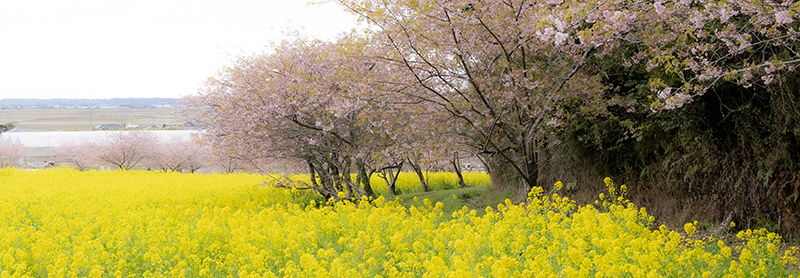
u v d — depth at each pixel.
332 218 9.12
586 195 12.56
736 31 7.34
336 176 14.94
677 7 7.18
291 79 13.10
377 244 6.80
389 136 12.70
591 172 12.40
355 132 13.88
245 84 13.95
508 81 10.15
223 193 18.64
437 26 9.67
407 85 10.63
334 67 12.72
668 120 10.02
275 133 13.80
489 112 10.66
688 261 5.81
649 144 11.20
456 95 11.42
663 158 10.85
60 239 8.50
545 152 14.38
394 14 9.71
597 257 5.52
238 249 7.27
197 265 7.09
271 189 18.03
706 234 9.36
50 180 23.83
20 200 15.23
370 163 14.45
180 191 19.25
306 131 13.84
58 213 12.50
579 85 10.10
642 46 9.61
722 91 9.34
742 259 5.70
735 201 9.32
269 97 13.26
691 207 10.23
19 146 50.84
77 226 9.88
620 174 11.98
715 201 9.70
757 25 6.54
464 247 6.73
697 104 9.55
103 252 7.32
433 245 7.46
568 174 13.45
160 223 10.02
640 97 10.46
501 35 10.20
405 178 24.73
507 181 16.31
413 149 11.13
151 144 39.81
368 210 10.69
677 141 10.41
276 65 13.76
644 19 8.05
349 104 10.73
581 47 10.19
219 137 14.81
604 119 11.50
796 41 7.25
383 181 23.78
